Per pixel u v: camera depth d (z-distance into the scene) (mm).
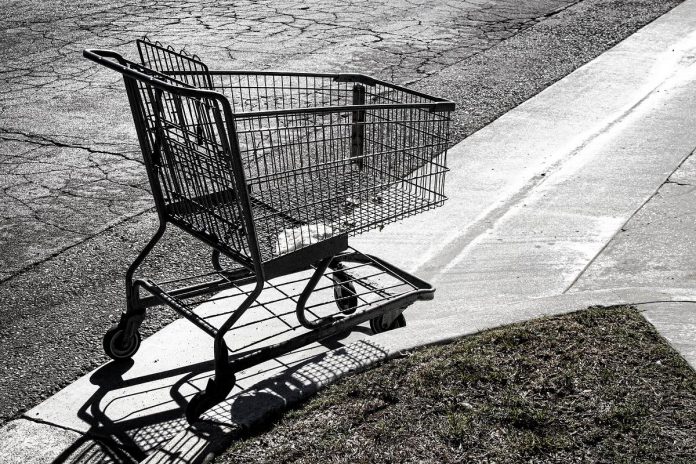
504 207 6320
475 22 11891
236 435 3523
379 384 3812
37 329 4859
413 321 4754
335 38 10914
